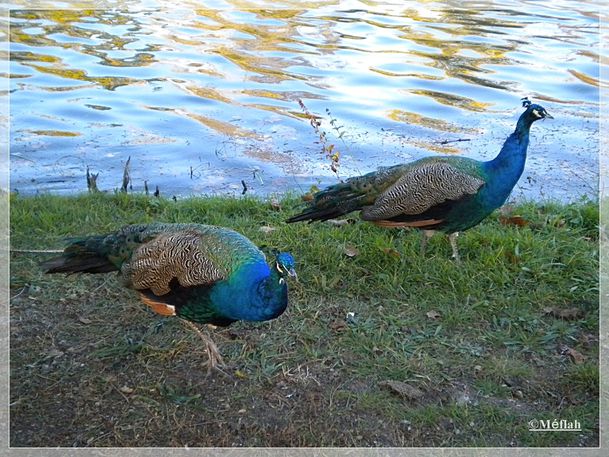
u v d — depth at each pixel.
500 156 3.07
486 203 3.06
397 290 2.93
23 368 2.48
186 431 2.24
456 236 3.30
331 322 2.74
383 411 2.32
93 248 2.55
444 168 3.06
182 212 3.62
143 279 2.44
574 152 4.80
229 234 2.46
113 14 8.66
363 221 3.41
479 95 5.96
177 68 6.63
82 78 6.29
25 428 2.24
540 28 8.04
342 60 6.89
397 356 2.55
